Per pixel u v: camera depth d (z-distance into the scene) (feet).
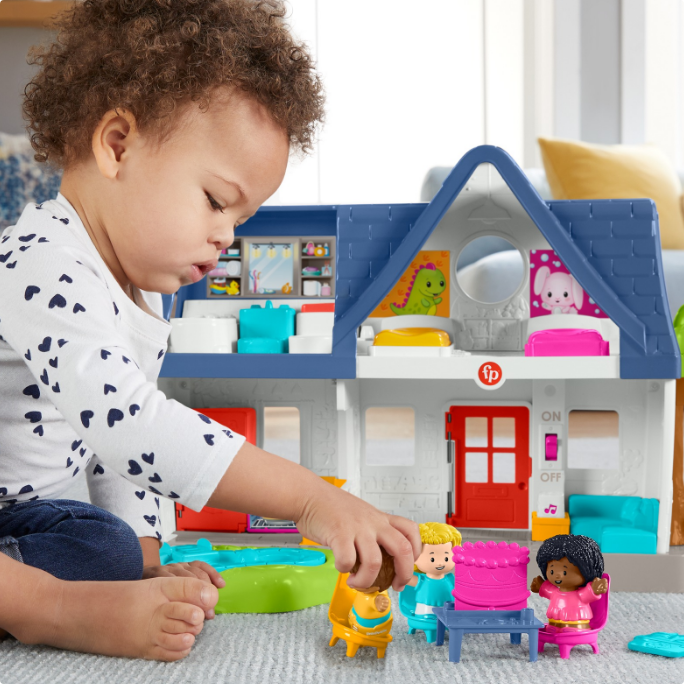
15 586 2.11
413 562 2.06
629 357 3.37
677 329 3.78
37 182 7.96
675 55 11.21
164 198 2.26
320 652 2.25
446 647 2.33
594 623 2.34
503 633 2.42
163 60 2.20
